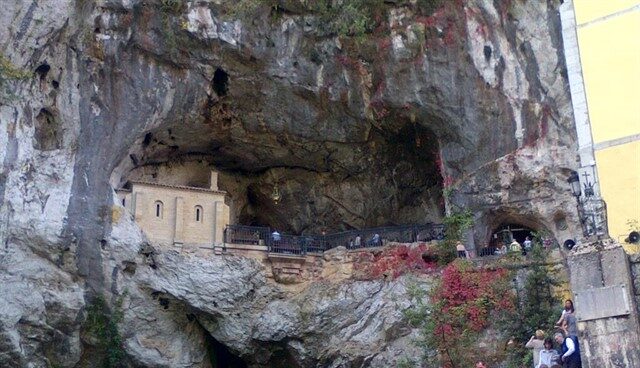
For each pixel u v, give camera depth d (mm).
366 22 33094
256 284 31969
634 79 26344
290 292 32531
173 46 32562
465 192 32094
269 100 34062
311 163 36688
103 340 30484
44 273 29641
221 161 37250
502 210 31672
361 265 32344
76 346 30094
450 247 31531
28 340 29250
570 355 20859
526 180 31094
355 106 33688
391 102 33094
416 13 32969
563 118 30719
